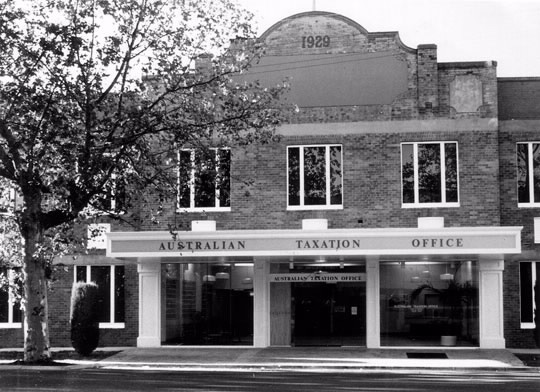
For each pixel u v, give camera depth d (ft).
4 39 61.26
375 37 84.53
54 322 89.51
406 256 79.87
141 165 68.69
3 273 82.28
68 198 66.39
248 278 85.76
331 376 58.54
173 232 74.33
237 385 50.06
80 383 51.37
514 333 83.35
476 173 82.43
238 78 85.10
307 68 84.99
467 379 56.29
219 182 71.10
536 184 84.74
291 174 84.84
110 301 89.35
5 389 46.98
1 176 70.90
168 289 87.20
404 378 56.90
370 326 82.94
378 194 83.05
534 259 83.71
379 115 83.76
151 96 78.23
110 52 63.36
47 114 63.52
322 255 78.54
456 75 83.41
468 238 75.72
